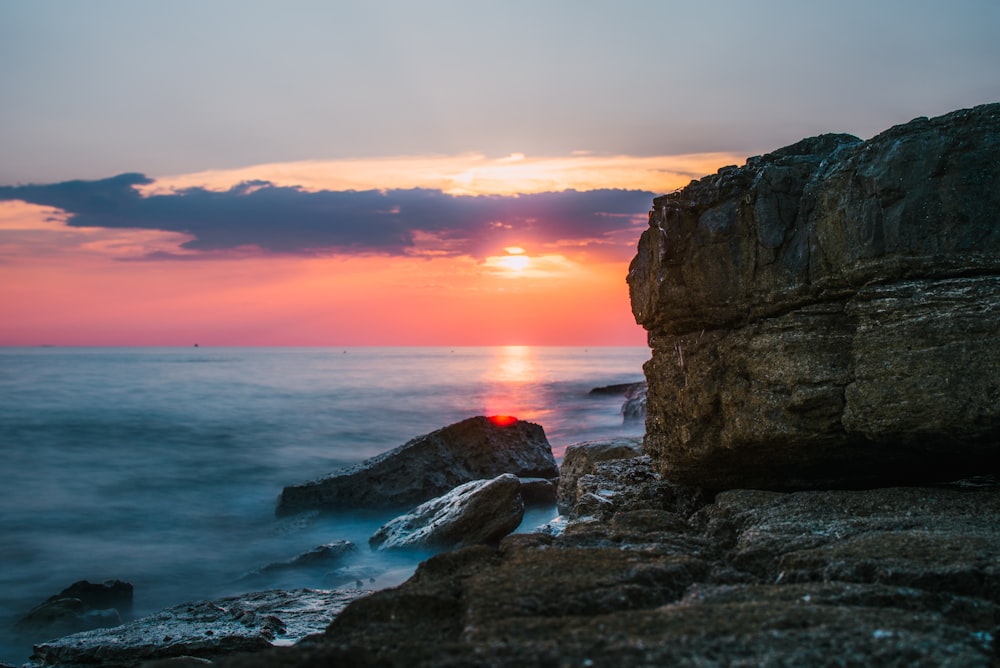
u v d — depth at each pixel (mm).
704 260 9805
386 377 93312
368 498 20922
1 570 17203
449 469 21750
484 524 16062
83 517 21766
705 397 9719
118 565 17609
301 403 52094
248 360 164375
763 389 9094
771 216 9258
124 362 131375
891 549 6277
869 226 8453
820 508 8219
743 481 9891
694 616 5031
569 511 16297
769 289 9258
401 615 5637
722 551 7312
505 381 87812
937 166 8180
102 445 32656
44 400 48781
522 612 5328
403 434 38938
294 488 21438
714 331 9836
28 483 25797
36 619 13219
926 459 8594
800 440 8812
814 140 10031
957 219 8094
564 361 181750
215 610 10789
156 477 27188
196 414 42781
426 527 16547
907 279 8297
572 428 40719
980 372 7660
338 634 5570
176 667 8086
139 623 10398
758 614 5008
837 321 8758
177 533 20344
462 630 5316
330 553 16266
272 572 15875
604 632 4848
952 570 5691
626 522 8438
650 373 11000
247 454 32031
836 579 5973
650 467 12383
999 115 8172
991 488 8758
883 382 8172
